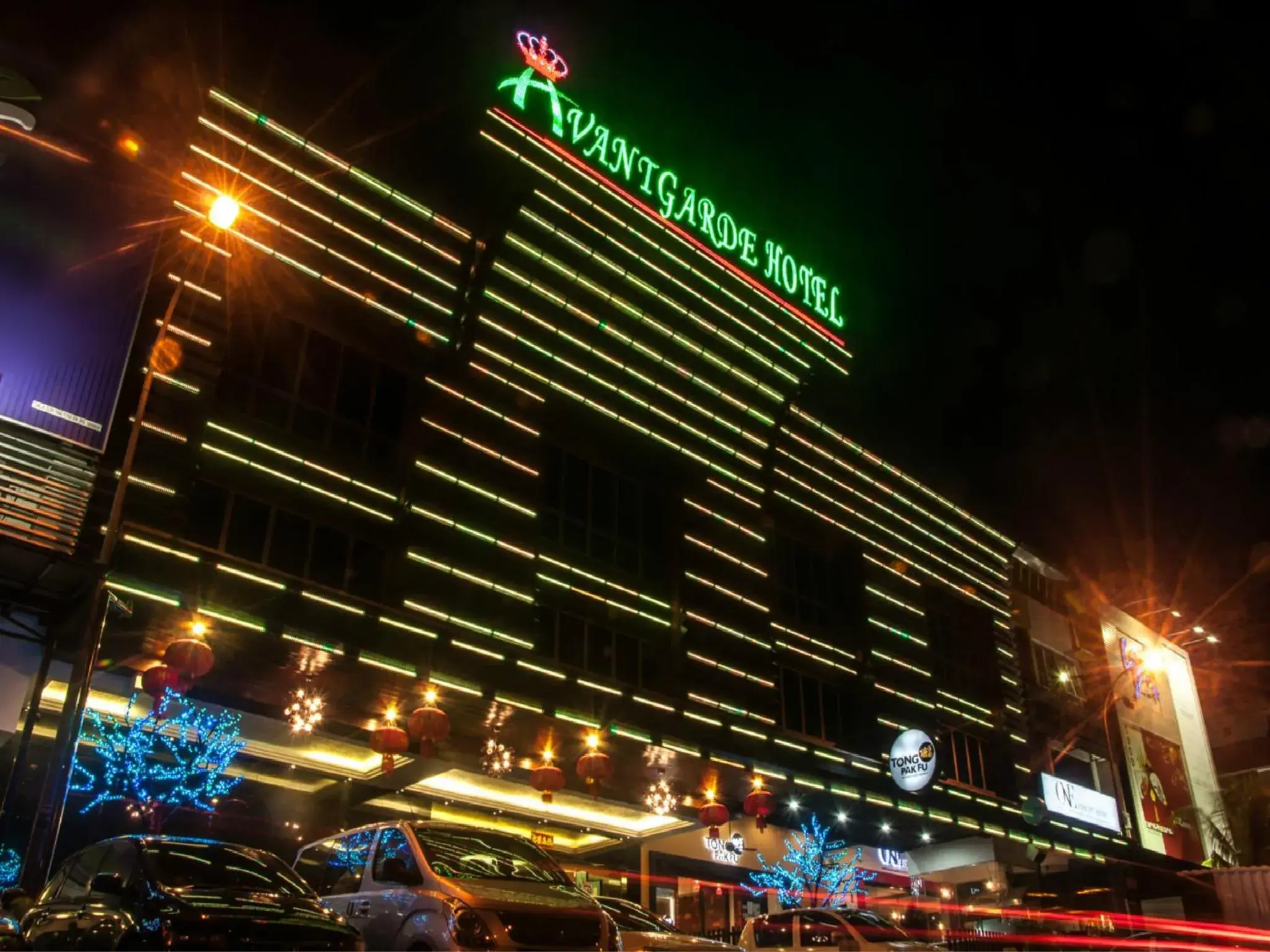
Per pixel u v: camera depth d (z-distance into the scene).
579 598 23.25
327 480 19.56
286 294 20.48
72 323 16.28
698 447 28.33
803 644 29.20
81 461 15.45
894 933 13.71
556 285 25.53
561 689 20.81
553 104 26.89
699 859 26.88
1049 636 42.88
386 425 21.47
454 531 20.97
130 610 14.57
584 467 25.69
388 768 17.42
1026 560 41.84
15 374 15.26
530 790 22.77
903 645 32.97
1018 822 33.38
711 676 25.39
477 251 23.89
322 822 20.47
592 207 26.70
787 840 28.52
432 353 22.62
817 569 32.00
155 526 16.22
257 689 17.23
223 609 15.45
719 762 22.47
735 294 30.81
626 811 24.61
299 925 7.81
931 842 32.91
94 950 7.61
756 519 29.36
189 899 7.66
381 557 20.19
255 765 19.66
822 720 29.25
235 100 20.28
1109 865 38.19
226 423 18.33
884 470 35.09
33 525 14.20
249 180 20.03
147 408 16.78
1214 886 31.39
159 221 18.31
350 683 17.31
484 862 9.57
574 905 9.13
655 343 27.80
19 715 16.19
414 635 18.80
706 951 11.16
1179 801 45.97
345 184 22.00
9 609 14.25
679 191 30.53
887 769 28.84
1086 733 41.88
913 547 35.22
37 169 17.02
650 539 26.38
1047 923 30.84
